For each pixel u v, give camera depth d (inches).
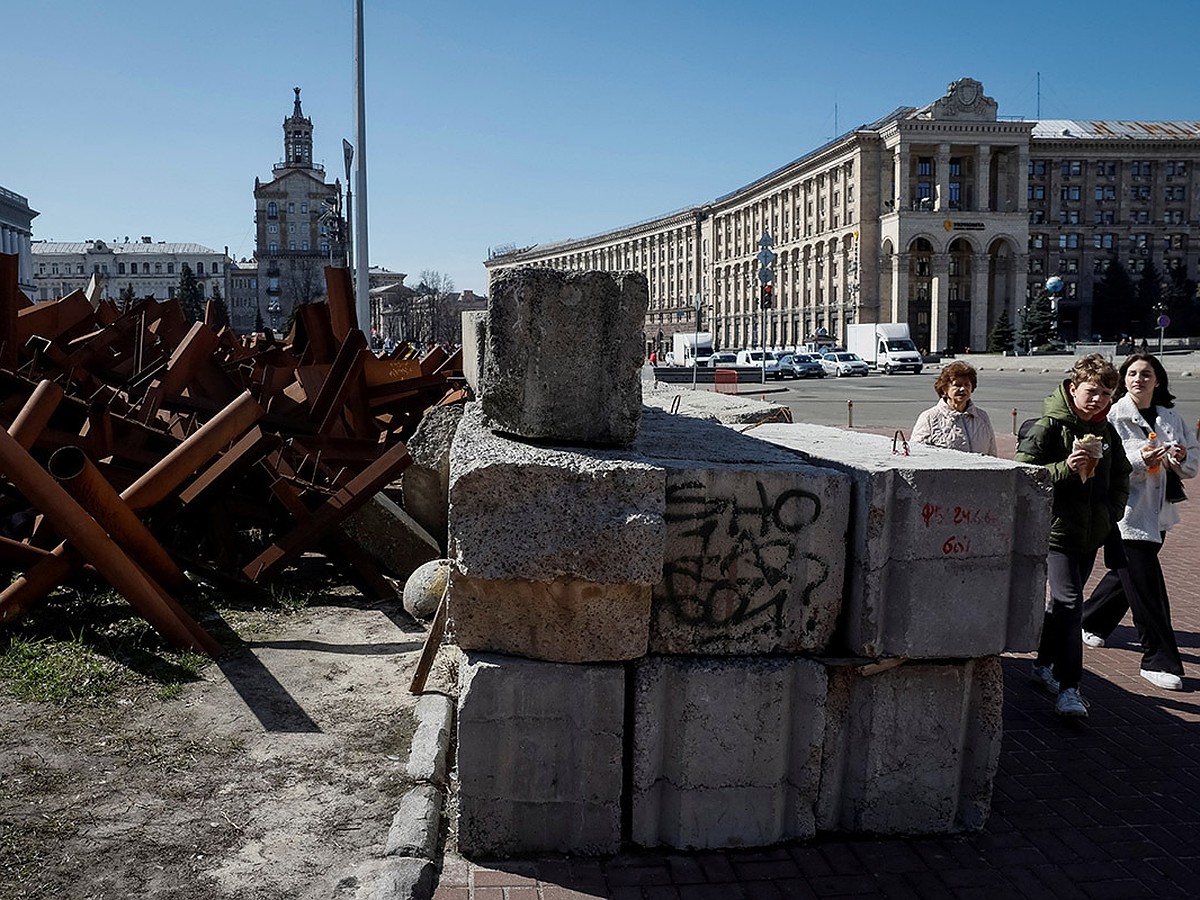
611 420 144.9
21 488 191.9
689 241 4904.0
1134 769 174.9
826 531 142.6
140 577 205.9
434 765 156.9
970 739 149.7
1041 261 4138.8
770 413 309.1
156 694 188.4
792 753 144.4
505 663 135.9
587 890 130.4
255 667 206.1
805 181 3814.0
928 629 141.6
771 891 131.6
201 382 322.0
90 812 144.0
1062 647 196.9
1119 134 4188.0
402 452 258.2
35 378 284.7
